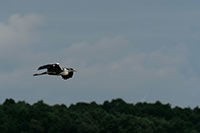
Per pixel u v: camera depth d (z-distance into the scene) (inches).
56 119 4224.9
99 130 4165.8
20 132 4192.9
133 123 4158.5
